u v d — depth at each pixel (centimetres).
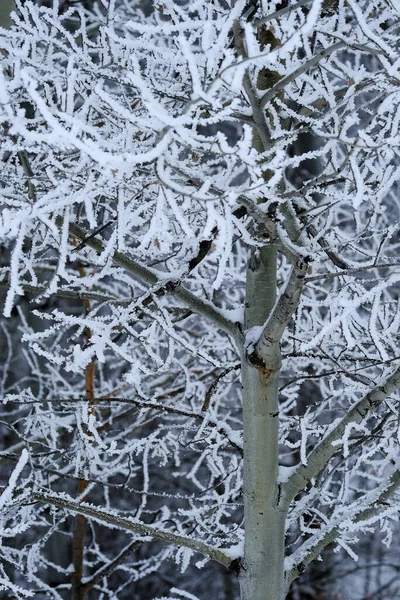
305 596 1096
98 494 1185
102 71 400
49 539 934
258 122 329
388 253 804
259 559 444
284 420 648
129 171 297
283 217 366
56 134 246
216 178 388
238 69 243
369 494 487
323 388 717
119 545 1257
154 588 1245
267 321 400
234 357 752
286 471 450
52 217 362
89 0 750
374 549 1234
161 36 567
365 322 463
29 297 1046
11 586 470
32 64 368
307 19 237
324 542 476
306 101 421
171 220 439
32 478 526
